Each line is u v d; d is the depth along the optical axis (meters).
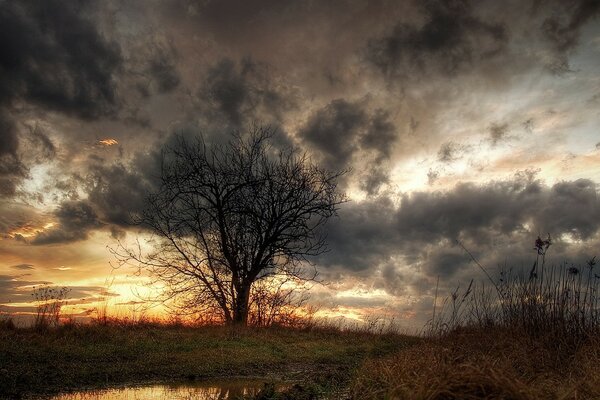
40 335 10.14
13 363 7.33
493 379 4.82
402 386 5.08
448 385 4.81
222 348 10.43
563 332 7.84
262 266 18.52
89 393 6.09
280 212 18.92
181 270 18.22
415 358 6.93
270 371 8.35
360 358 10.07
